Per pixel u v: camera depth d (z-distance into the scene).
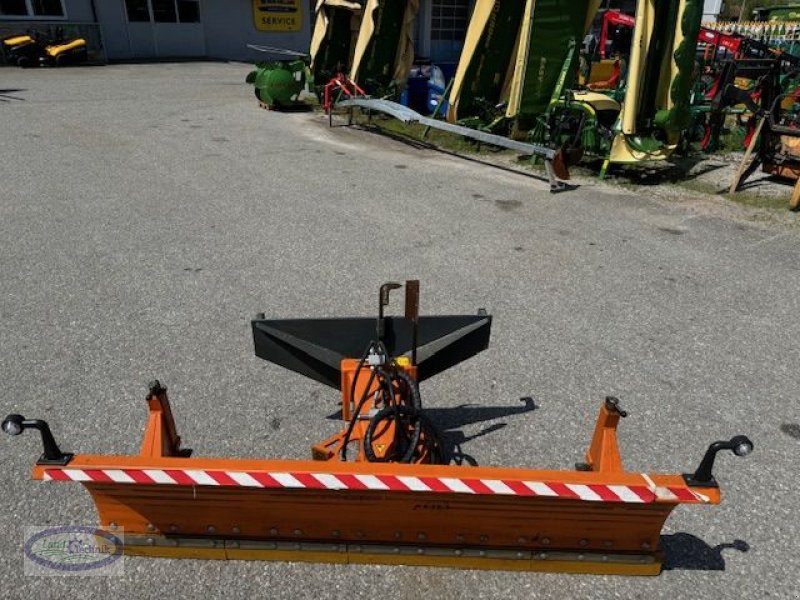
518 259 6.46
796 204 8.22
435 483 2.48
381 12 13.72
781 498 3.39
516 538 2.85
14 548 2.98
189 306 5.26
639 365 4.58
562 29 9.85
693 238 7.22
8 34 21.83
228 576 2.88
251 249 6.50
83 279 5.71
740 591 2.86
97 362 4.43
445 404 4.11
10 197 7.97
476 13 10.81
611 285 5.89
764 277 6.18
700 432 3.89
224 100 16.23
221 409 3.97
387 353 3.20
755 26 23.97
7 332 4.79
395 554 2.90
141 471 2.51
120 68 21.98
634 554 2.86
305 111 15.27
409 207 8.09
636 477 2.53
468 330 3.51
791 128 8.90
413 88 15.08
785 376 4.50
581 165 10.55
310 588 2.83
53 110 13.93
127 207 7.72
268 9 26.67
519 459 3.63
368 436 2.83
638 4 8.74
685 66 9.12
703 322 5.24
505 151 11.65
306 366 3.53
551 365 4.55
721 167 10.45
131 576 2.86
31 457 3.54
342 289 5.64
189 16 25.53
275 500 2.73
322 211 7.80
